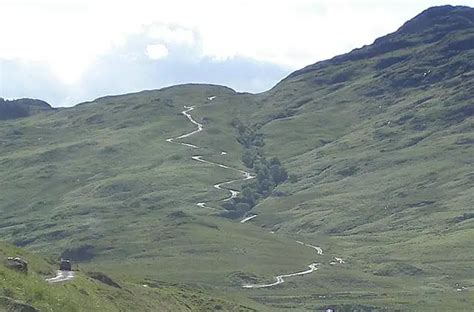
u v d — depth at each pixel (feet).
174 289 279.08
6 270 125.29
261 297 523.29
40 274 174.09
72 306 127.95
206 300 266.16
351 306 502.38
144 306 200.75
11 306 105.50
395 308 503.61
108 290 191.93
